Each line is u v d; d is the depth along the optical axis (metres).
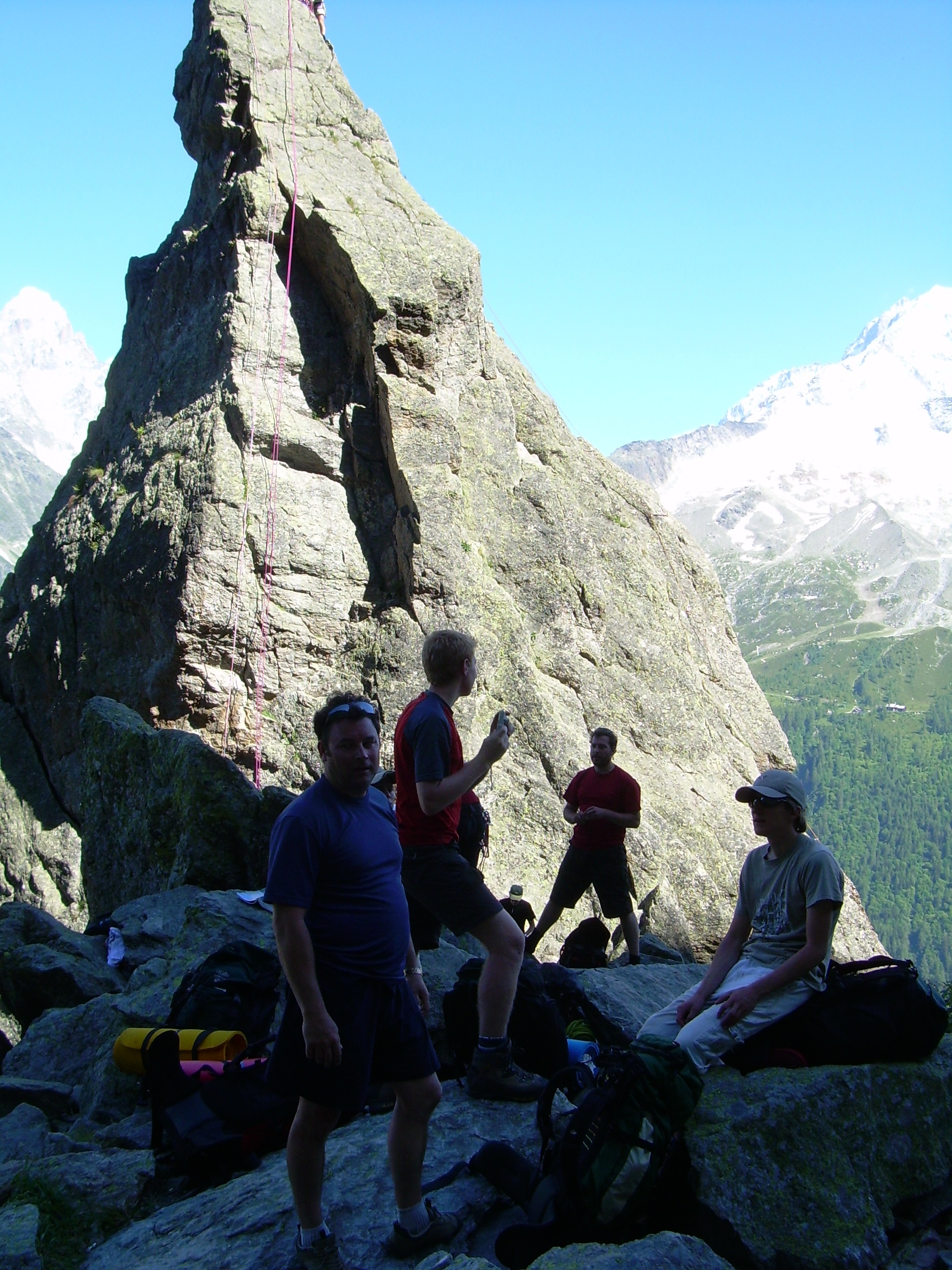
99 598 24.47
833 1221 4.78
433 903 5.82
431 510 23.16
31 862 24.81
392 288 24.08
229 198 25.75
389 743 21.67
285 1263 4.60
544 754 22.50
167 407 25.61
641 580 26.62
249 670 22.53
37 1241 4.97
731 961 6.01
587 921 11.46
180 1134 5.62
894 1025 5.48
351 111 27.27
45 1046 7.84
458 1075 6.33
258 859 10.98
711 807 24.03
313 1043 4.32
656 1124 4.74
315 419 24.45
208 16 26.97
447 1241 4.76
